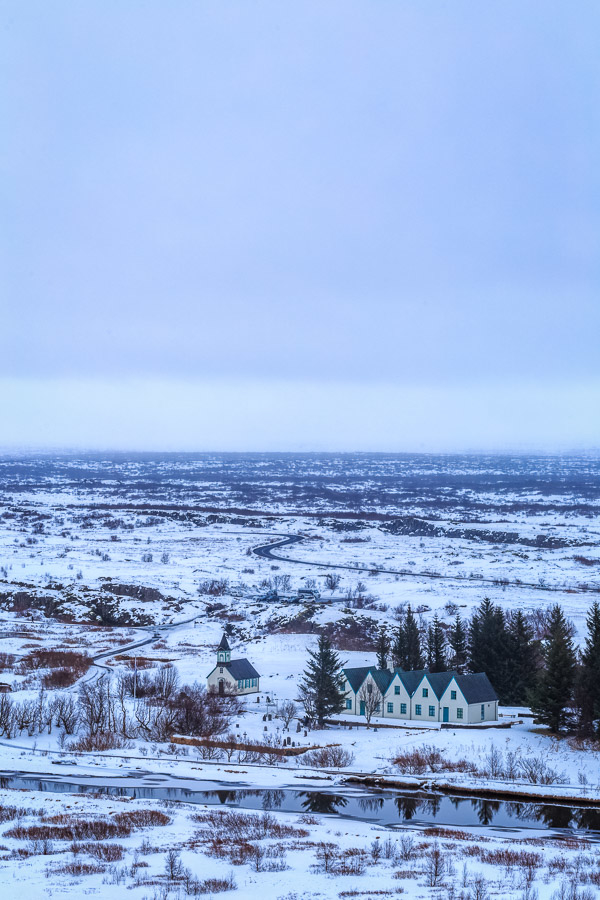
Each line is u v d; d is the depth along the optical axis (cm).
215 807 9656
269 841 8175
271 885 6825
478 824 9406
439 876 7175
